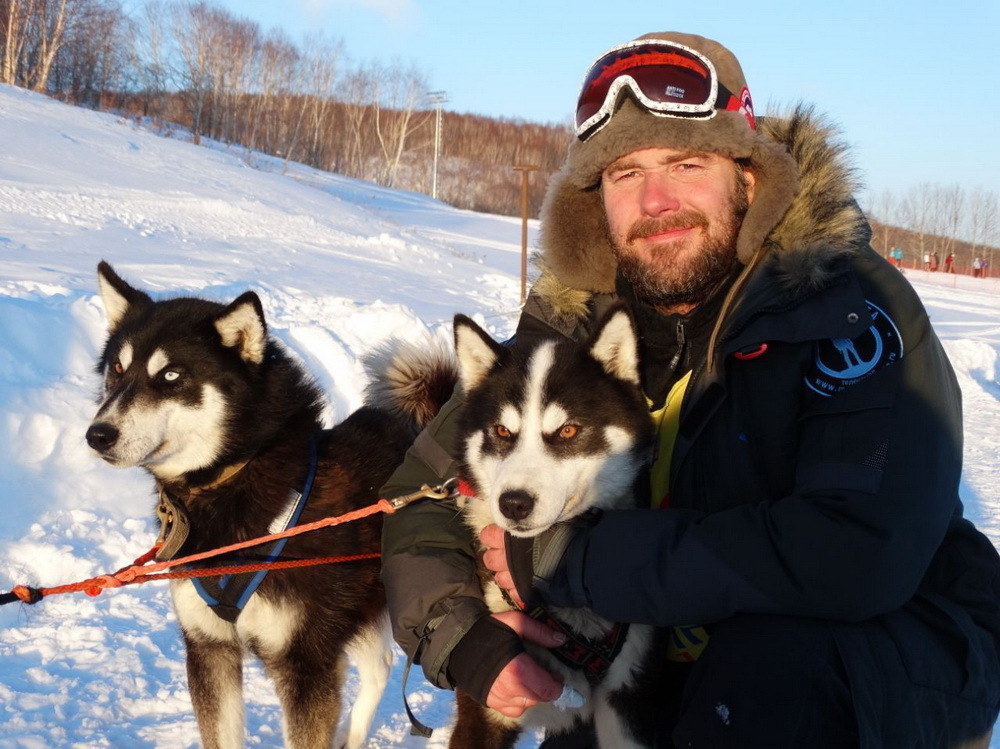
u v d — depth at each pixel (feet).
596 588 6.43
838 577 5.77
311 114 176.76
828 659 5.90
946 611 6.29
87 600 11.66
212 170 76.43
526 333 9.18
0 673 9.68
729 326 6.69
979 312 68.44
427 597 7.30
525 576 7.00
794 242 6.54
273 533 8.45
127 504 14.16
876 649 6.01
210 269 34.17
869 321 6.19
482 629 6.91
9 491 13.28
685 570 6.10
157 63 157.89
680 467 7.15
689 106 6.93
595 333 8.07
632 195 7.59
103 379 9.38
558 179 8.25
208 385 8.62
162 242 41.24
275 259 41.88
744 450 6.77
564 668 7.74
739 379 6.82
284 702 8.68
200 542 8.55
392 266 48.21
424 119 212.64
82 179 56.49
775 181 6.77
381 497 8.54
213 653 8.59
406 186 183.52
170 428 8.50
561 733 8.52
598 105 7.53
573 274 8.49
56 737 8.62
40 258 29.73
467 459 8.31
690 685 6.59
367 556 8.70
